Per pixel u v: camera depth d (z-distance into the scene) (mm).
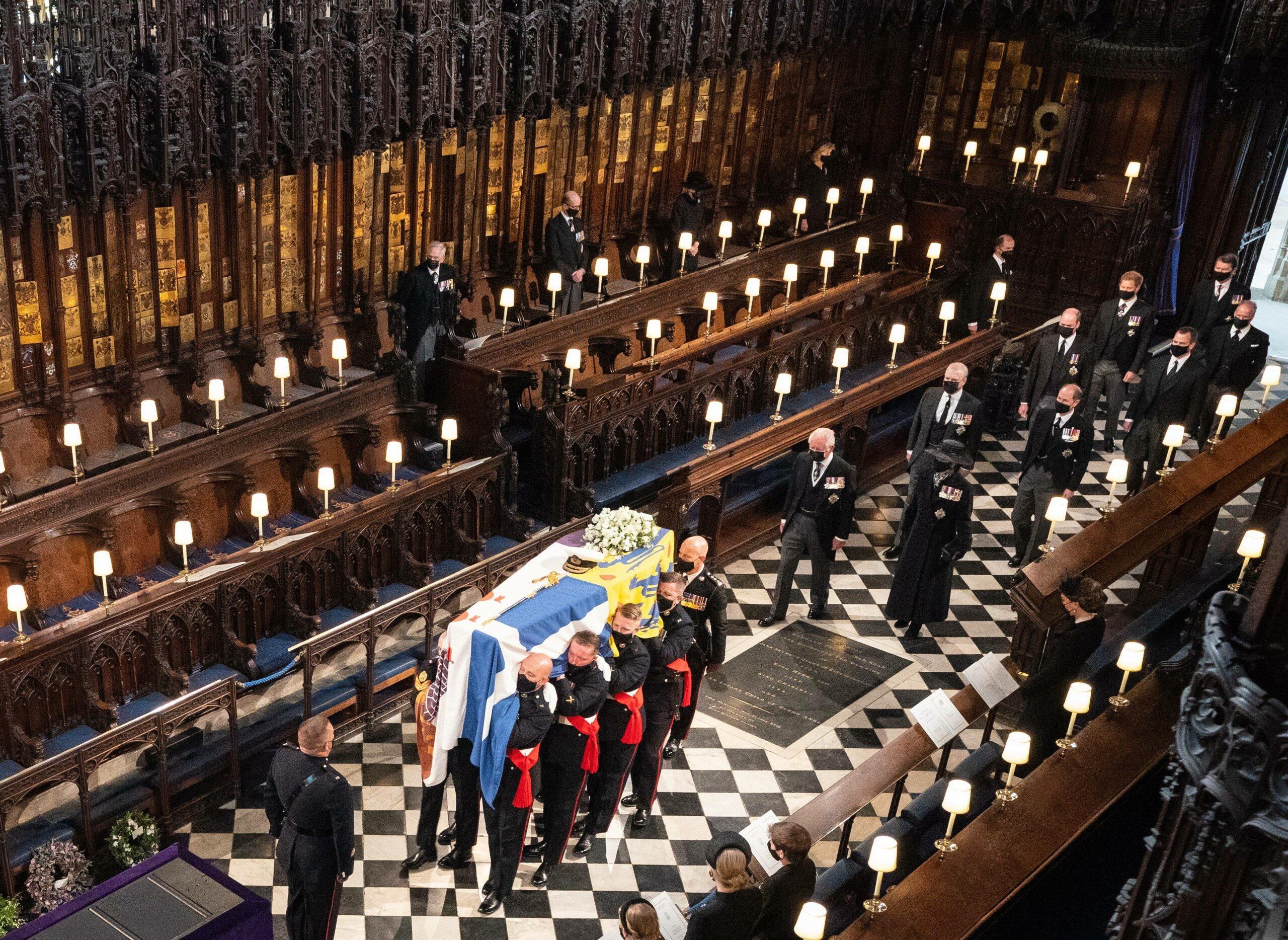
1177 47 17594
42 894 8070
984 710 9203
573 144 15266
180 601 9539
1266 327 22297
